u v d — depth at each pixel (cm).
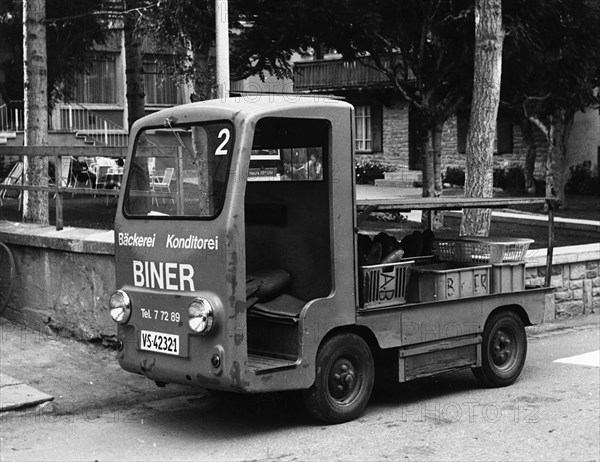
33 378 857
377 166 3341
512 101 1719
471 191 1165
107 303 940
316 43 1516
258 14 1409
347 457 639
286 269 773
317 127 746
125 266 741
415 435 696
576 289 1254
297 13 1377
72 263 981
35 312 1043
